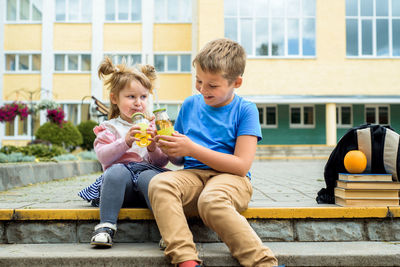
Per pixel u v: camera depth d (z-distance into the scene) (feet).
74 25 58.34
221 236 5.89
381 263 6.07
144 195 6.68
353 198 7.13
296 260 6.07
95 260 5.99
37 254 6.12
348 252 6.19
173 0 58.39
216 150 6.97
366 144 7.38
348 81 53.47
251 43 54.19
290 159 46.50
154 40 57.98
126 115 7.66
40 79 57.72
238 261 5.95
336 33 53.42
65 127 35.65
